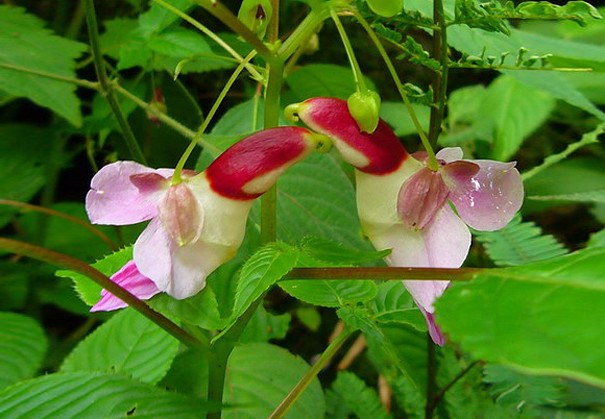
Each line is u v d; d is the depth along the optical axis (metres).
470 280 0.10
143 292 0.13
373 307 0.17
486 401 0.22
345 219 0.22
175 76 0.15
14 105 0.35
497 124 0.32
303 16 0.33
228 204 0.12
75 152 0.31
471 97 0.35
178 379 0.22
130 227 0.29
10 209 0.29
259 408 0.21
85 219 0.30
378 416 0.23
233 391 0.22
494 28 0.15
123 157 0.31
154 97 0.26
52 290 0.29
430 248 0.13
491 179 0.13
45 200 0.30
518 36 0.21
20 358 0.21
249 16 0.13
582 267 0.09
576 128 0.39
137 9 0.33
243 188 0.12
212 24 0.32
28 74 0.24
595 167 0.34
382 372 0.24
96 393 0.13
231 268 0.20
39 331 0.22
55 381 0.13
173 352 0.19
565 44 0.22
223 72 0.35
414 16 0.16
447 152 0.14
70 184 0.37
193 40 0.23
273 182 0.13
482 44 0.19
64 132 0.30
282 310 0.34
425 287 0.13
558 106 0.38
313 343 0.34
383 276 0.12
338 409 0.25
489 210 0.13
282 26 0.33
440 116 0.17
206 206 0.12
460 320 0.09
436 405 0.22
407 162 0.13
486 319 0.09
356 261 0.12
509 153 0.31
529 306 0.09
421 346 0.24
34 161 0.30
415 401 0.23
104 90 0.24
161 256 0.12
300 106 0.13
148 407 0.12
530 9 0.14
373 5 0.12
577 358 0.08
